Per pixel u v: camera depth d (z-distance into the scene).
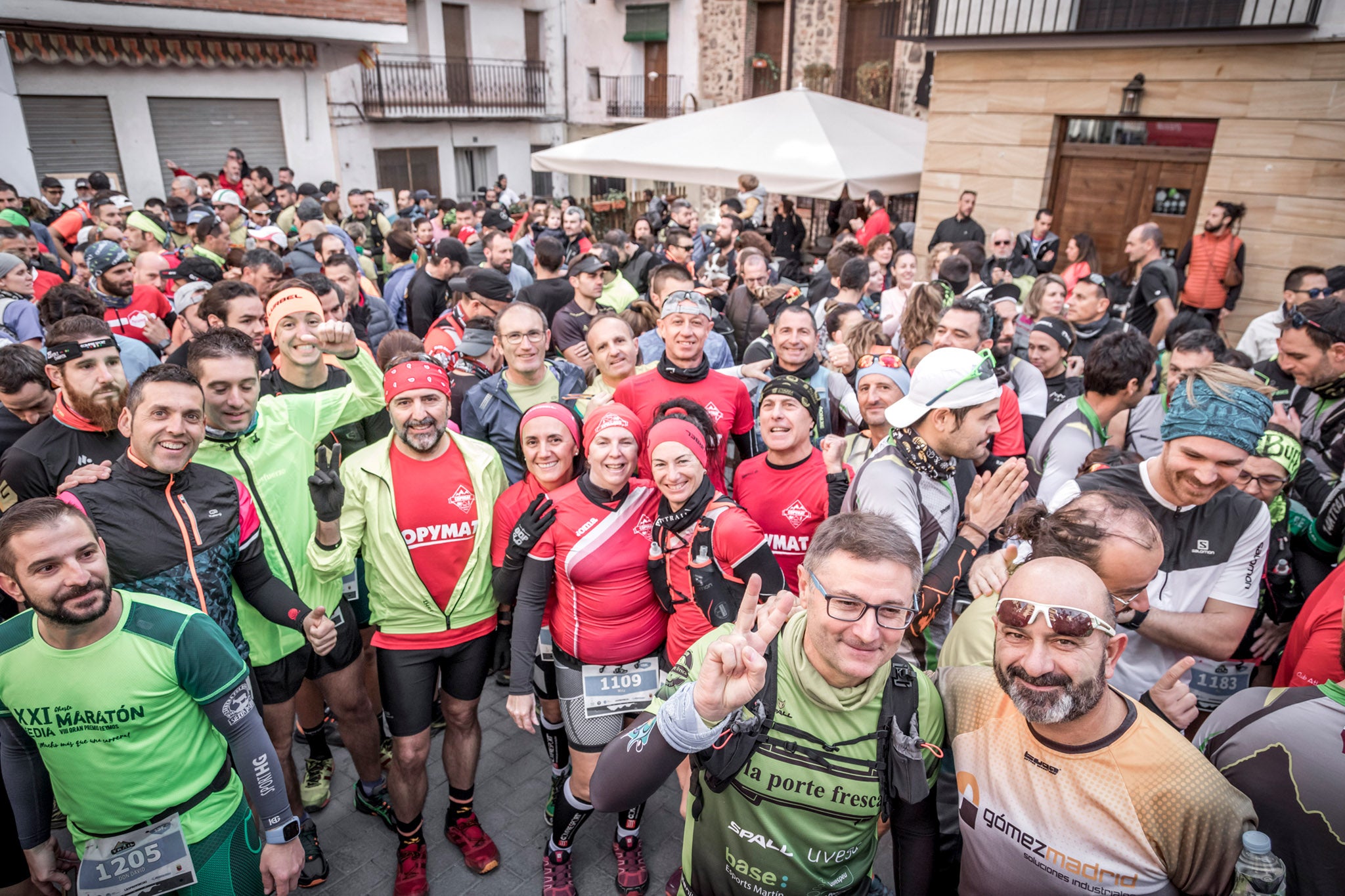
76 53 13.00
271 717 3.01
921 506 2.61
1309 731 1.74
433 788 3.60
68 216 9.75
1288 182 7.87
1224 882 1.57
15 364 3.16
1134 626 2.44
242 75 15.55
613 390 4.13
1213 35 7.93
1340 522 2.76
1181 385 2.58
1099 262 8.52
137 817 2.16
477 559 2.96
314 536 2.75
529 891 3.06
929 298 4.27
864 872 1.92
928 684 1.87
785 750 1.78
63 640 2.03
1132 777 1.62
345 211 19.23
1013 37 9.10
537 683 3.17
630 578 2.79
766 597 2.61
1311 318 3.54
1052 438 3.34
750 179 10.54
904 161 10.70
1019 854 1.75
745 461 3.72
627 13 21.98
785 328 4.12
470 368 4.41
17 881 2.60
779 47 20.03
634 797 1.72
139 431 2.36
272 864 2.39
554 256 6.34
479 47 21.59
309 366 3.63
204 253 7.06
